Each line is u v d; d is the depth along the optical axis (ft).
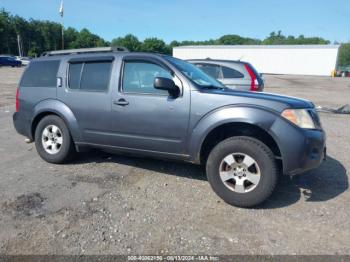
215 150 11.89
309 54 169.99
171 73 12.83
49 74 15.85
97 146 14.79
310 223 10.61
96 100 14.24
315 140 11.30
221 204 11.98
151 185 13.64
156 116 12.89
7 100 40.60
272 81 103.81
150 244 9.27
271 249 9.12
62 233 9.72
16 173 14.80
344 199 12.46
